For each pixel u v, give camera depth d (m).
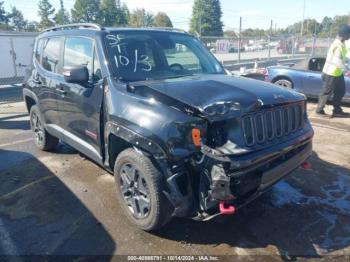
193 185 3.04
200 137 2.90
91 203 4.06
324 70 8.05
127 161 3.40
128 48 4.03
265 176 3.07
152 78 3.87
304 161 3.76
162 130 2.98
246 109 2.98
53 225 3.62
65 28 4.91
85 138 4.22
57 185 4.52
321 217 3.74
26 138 6.65
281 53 27.41
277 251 3.19
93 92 3.86
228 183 2.81
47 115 5.17
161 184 3.13
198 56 4.62
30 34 16.52
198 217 3.07
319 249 3.21
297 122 3.65
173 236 3.42
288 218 3.71
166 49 4.32
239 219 3.69
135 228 3.55
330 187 4.45
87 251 3.21
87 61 4.11
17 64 16.16
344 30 7.66
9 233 3.49
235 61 20.03
